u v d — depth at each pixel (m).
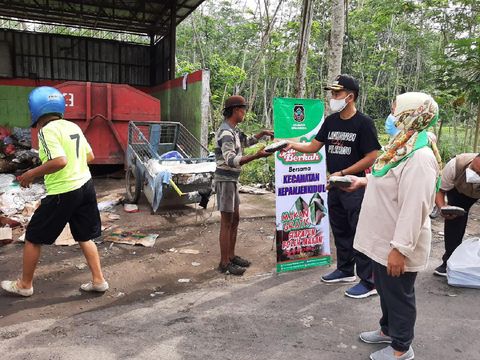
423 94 2.32
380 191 2.48
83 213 3.68
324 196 4.50
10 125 12.24
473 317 3.40
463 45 8.30
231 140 4.04
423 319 3.35
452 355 2.85
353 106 3.76
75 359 2.73
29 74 13.14
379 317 3.39
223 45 27.94
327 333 3.13
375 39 25.33
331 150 3.88
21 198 6.81
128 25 14.70
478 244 4.12
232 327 3.20
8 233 5.16
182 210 6.67
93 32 19.95
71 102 8.10
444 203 4.11
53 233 3.60
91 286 3.86
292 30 21.05
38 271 4.34
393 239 2.31
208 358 2.77
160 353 2.82
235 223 4.47
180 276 4.33
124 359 2.74
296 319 3.34
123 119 8.55
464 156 3.94
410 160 2.30
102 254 4.86
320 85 25.58
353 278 4.11
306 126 4.33
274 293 3.85
